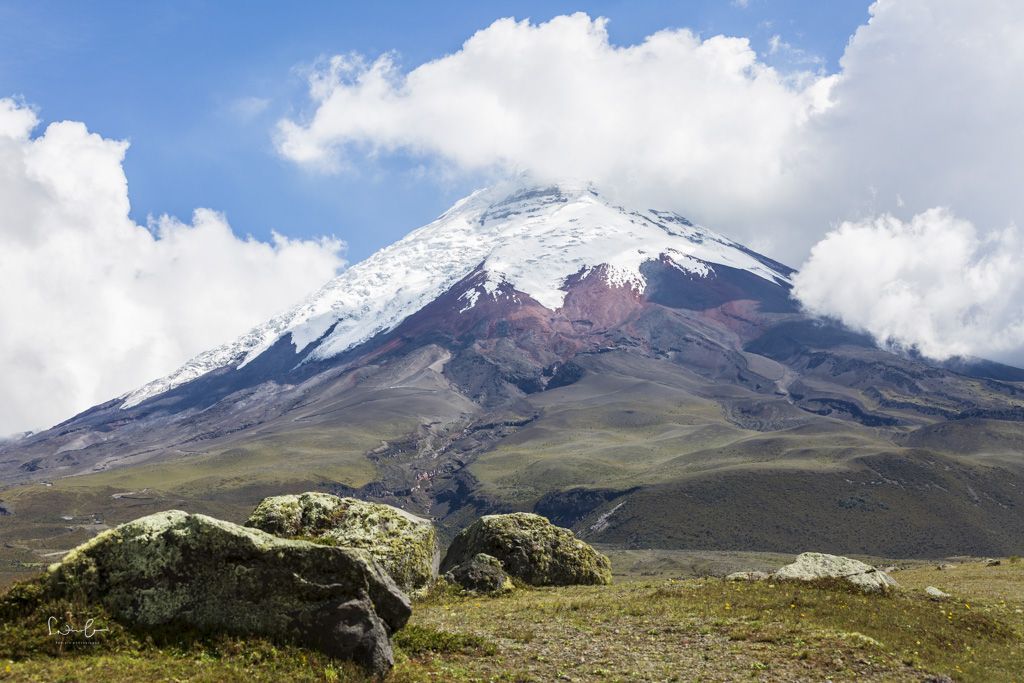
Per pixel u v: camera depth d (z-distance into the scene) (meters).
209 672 20.75
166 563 22.81
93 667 20.34
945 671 27.06
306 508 35.62
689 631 29.31
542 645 27.59
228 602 22.78
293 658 22.03
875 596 36.09
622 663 25.67
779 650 27.11
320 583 23.08
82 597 22.45
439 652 25.86
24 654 20.92
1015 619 35.69
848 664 26.12
